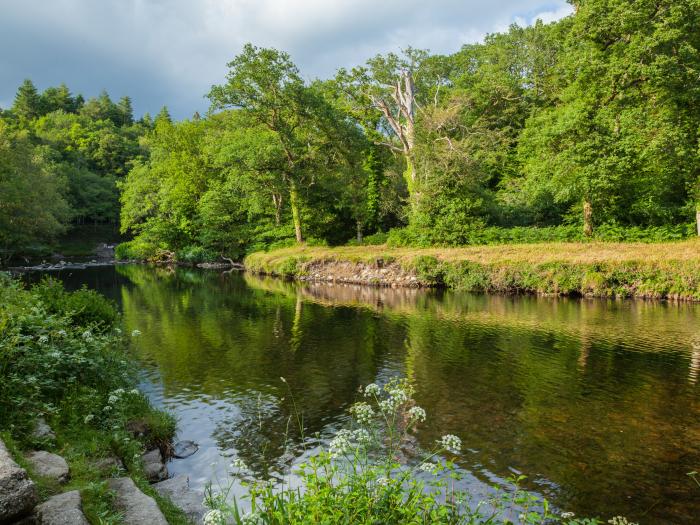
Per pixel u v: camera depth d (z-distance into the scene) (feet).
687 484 21.62
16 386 20.20
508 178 141.90
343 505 11.69
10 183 148.77
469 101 146.82
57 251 205.26
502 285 83.66
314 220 146.61
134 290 94.38
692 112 93.04
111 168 302.66
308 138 141.28
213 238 157.99
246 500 20.12
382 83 148.56
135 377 33.47
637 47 86.69
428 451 24.76
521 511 19.24
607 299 72.95
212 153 148.05
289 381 37.11
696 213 98.73
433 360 42.04
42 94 405.18
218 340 50.67
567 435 26.76
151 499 15.62
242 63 123.54
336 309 69.36
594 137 90.68
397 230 137.90
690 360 40.24
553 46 150.82
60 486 15.02
